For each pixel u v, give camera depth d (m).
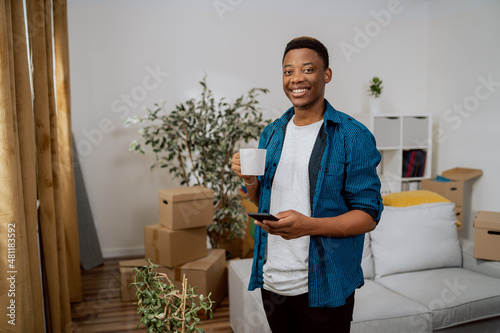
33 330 1.76
